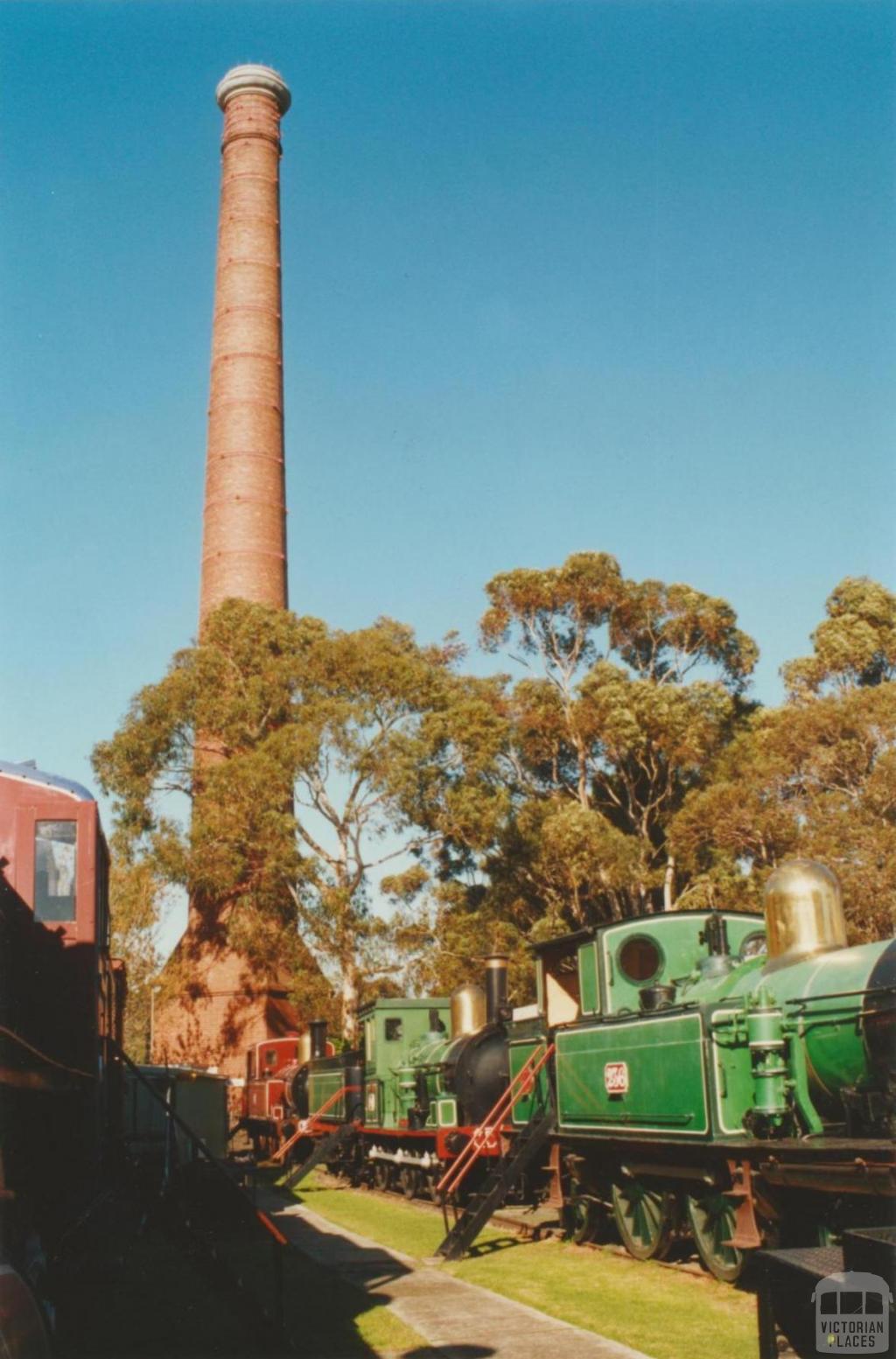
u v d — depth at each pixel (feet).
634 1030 45.09
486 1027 66.69
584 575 162.50
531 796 158.40
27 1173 30.73
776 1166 35.42
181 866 130.41
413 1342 31.78
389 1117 78.02
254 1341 32.01
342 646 139.95
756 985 40.04
